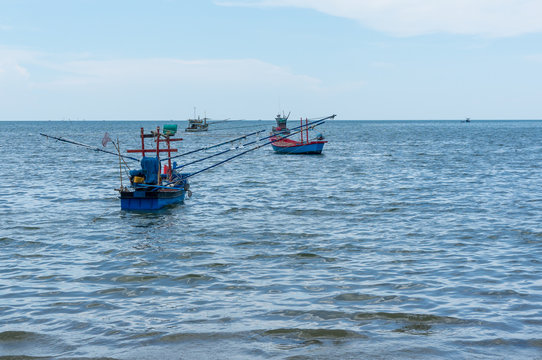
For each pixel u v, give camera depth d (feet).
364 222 66.64
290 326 31.91
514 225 62.75
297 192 96.53
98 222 67.51
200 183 112.47
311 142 205.16
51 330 31.60
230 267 45.93
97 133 513.86
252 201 85.51
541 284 39.99
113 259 49.01
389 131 568.41
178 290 39.55
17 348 29.01
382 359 27.14
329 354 27.81
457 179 115.03
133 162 169.17
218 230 62.13
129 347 28.96
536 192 92.22
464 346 28.71
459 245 53.47
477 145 268.82
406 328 31.53
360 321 32.76
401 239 56.59
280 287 40.04
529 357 27.25
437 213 72.38
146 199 76.13
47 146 269.64
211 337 30.30
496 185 103.40
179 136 402.93
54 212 74.84
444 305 35.53
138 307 35.70
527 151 215.51
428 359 27.07
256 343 29.40
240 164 164.76
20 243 55.67
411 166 150.20
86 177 122.83
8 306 35.99
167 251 51.85
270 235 59.11
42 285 40.93
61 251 52.19
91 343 29.58
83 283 41.45
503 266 45.34
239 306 35.73
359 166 152.56
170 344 29.37
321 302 36.42
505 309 34.55
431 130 609.42
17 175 126.41
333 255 49.88
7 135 440.04
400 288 39.45
